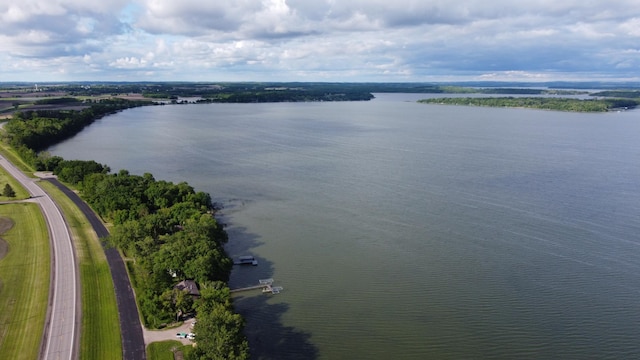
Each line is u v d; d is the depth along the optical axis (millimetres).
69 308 106500
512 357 98188
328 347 100188
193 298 107938
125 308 107125
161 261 117500
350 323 108625
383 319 110250
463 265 136625
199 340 88000
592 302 117812
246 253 143250
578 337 104562
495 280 128000
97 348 92688
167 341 95375
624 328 107812
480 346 101312
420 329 106688
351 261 138875
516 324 108875
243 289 122125
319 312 112688
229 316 92000
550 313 113250
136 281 119062
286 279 127875
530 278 129250
